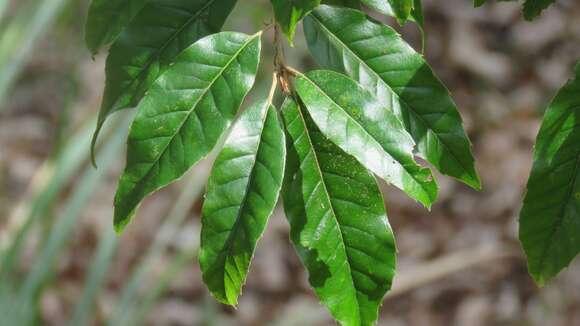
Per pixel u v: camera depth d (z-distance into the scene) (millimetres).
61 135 1748
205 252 701
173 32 749
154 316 2365
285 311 2391
